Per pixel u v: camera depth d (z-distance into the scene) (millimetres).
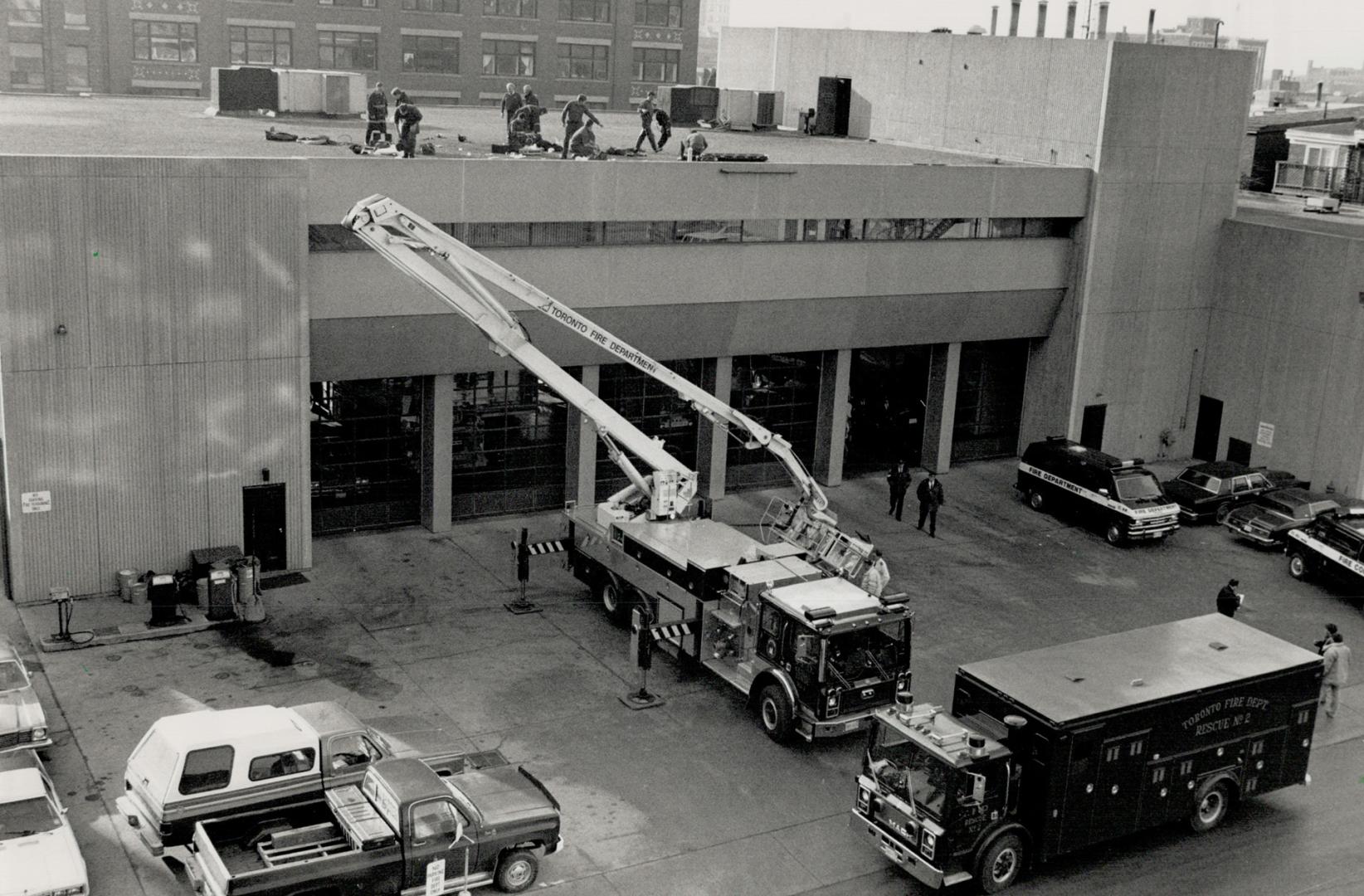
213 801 17859
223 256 27109
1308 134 54562
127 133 33844
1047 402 40344
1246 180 56844
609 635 26906
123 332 26500
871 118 47531
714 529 26922
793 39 51250
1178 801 19828
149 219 26219
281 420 28594
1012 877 18719
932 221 36562
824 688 21641
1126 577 31922
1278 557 34031
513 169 30031
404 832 16922
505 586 29344
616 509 27812
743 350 35188
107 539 27281
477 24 76688
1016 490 38281
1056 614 29297
